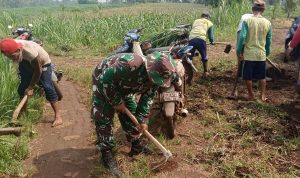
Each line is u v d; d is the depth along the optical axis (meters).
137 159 4.72
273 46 11.20
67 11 35.75
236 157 4.72
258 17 6.34
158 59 3.70
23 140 5.34
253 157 4.75
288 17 19.88
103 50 12.65
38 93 7.00
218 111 6.07
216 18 15.22
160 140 5.14
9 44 5.21
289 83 7.51
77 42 13.79
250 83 6.45
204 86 7.41
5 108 5.87
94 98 4.28
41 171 4.72
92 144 5.37
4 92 6.02
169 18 15.50
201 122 5.73
